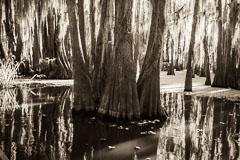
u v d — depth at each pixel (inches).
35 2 1124.5
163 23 390.9
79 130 313.9
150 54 391.5
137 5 522.0
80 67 404.2
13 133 288.4
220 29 881.5
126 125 347.6
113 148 254.1
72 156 227.8
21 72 1138.7
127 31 365.4
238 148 265.3
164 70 1808.6
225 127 350.9
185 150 255.0
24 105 458.3
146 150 251.3
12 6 1136.8
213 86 894.4
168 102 554.9
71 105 470.0
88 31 529.7
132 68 366.9
